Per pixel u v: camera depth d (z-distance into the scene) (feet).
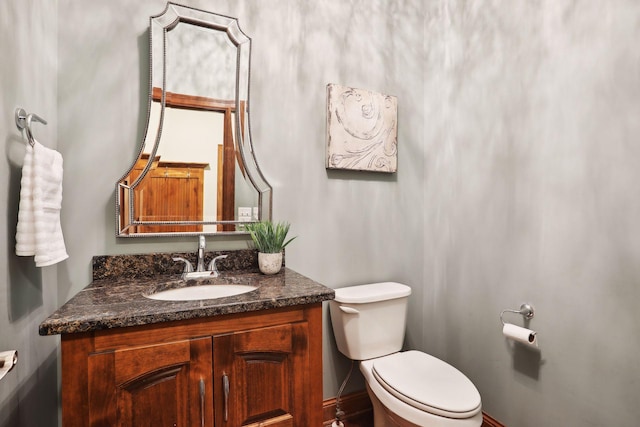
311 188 6.13
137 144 4.95
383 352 5.90
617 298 4.08
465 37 6.24
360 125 6.43
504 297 5.51
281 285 4.49
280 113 5.86
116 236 4.81
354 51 6.51
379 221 6.79
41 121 3.75
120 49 4.85
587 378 4.37
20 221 3.38
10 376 3.35
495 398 5.67
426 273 7.18
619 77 4.04
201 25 5.25
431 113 7.05
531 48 5.07
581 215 4.44
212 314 3.54
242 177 5.54
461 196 6.34
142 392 3.34
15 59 3.47
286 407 3.96
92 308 3.44
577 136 4.48
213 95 5.33
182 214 5.18
